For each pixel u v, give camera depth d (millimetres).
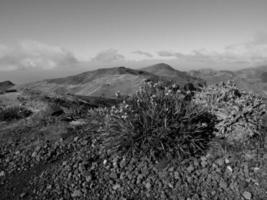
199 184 3672
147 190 3676
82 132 6137
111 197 3604
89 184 3938
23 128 6875
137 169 4172
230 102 5109
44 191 3908
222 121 4777
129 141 4492
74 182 4027
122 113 5055
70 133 6105
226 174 3789
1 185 4234
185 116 4602
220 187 3553
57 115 7953
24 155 5250
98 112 6867
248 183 3547
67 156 5027
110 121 5246
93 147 5215
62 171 4418
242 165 3922
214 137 4730
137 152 4547
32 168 4727
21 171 4652
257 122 4676
